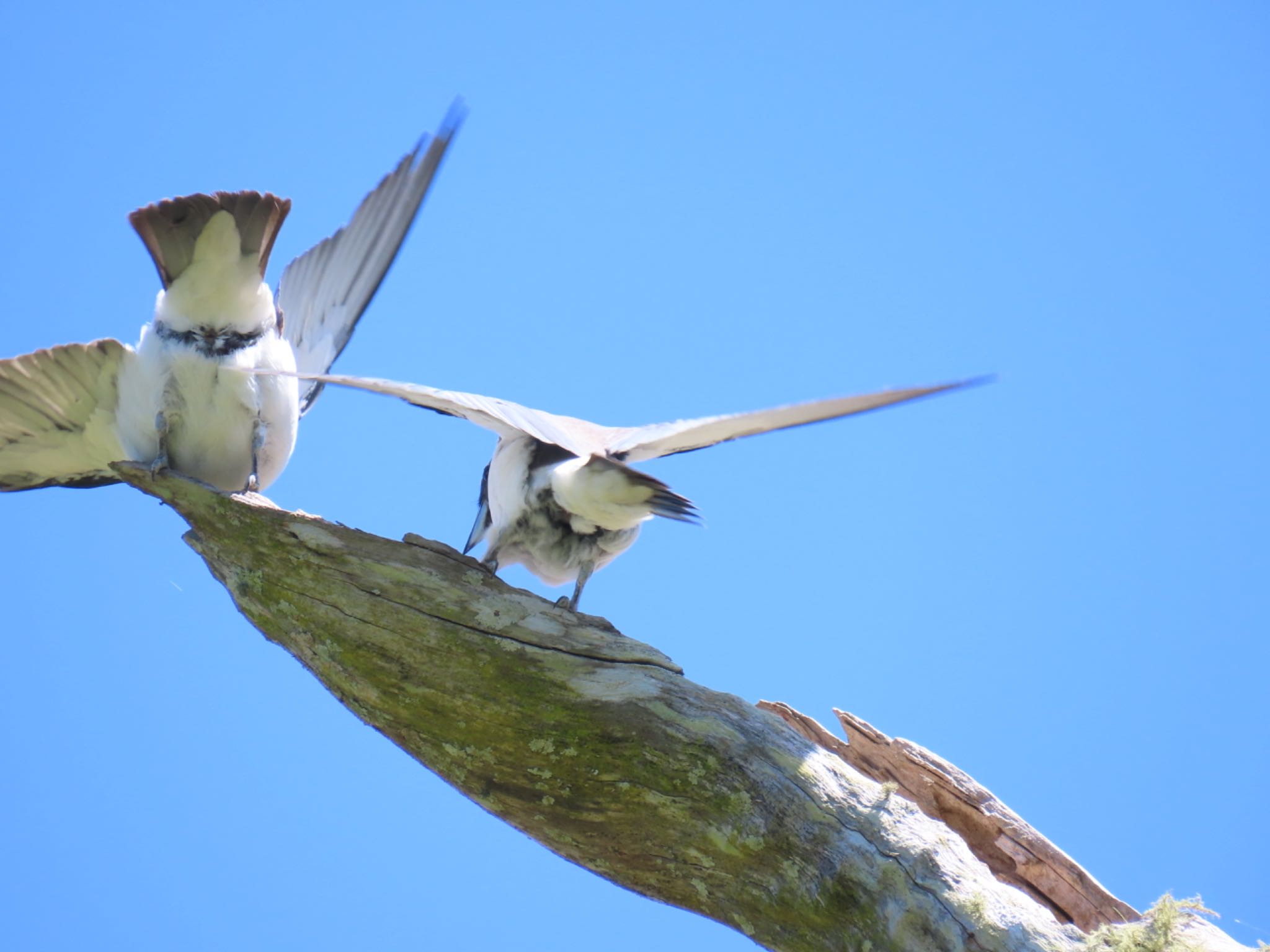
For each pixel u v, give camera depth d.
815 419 8.48
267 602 9.93
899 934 8.61
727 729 9.39
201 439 10.53
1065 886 9.77
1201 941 8.74
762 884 9.09
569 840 9.67
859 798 9.20
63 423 10.91
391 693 9.74
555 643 9.72
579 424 10.73
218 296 10.06
